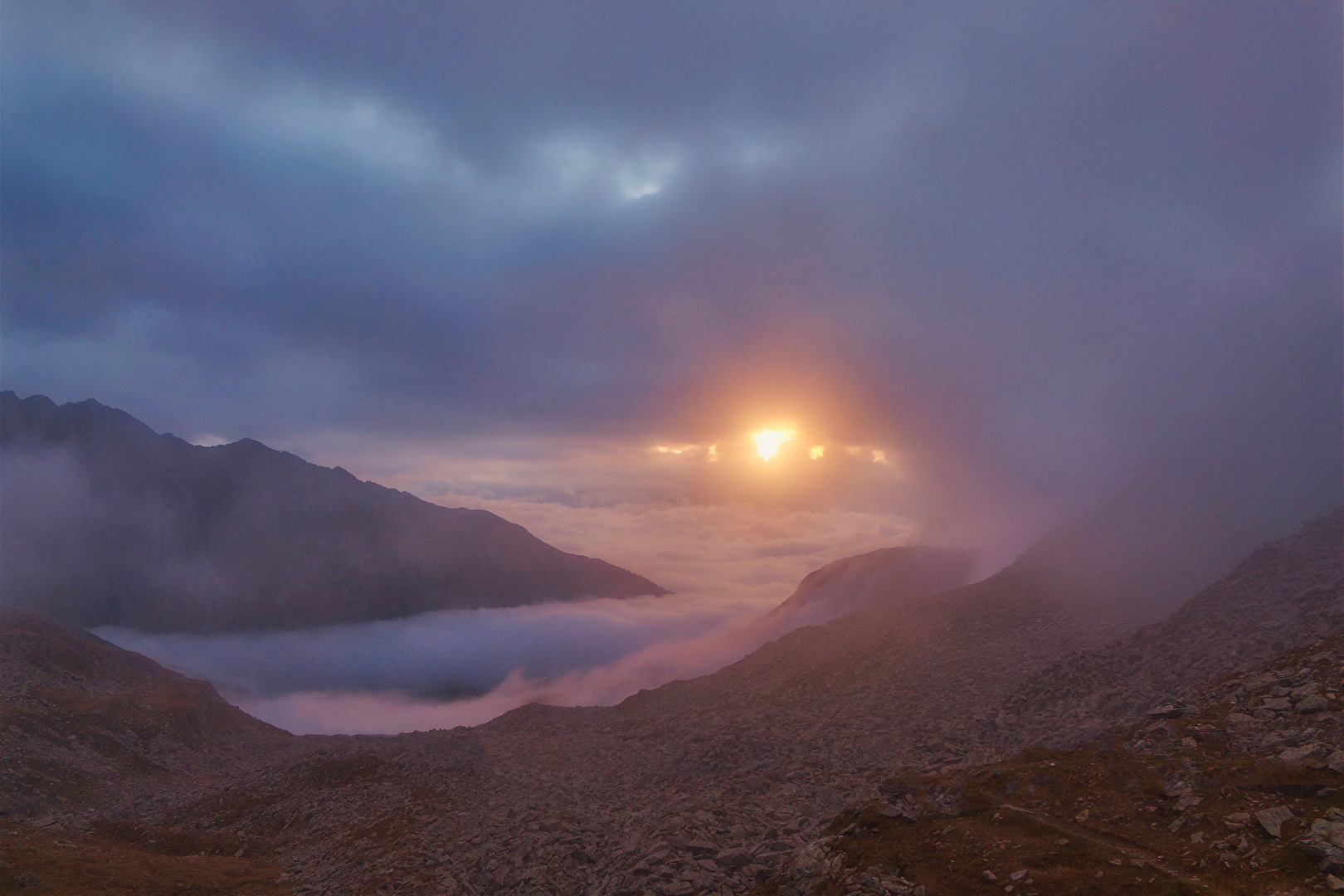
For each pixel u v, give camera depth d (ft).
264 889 192.54
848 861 132.26
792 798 199.82
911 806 144.25
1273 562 231.71
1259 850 103.04
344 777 271.08
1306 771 115.65
